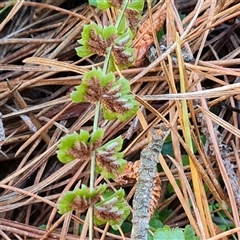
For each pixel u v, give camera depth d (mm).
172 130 178
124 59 154
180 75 190
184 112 182
